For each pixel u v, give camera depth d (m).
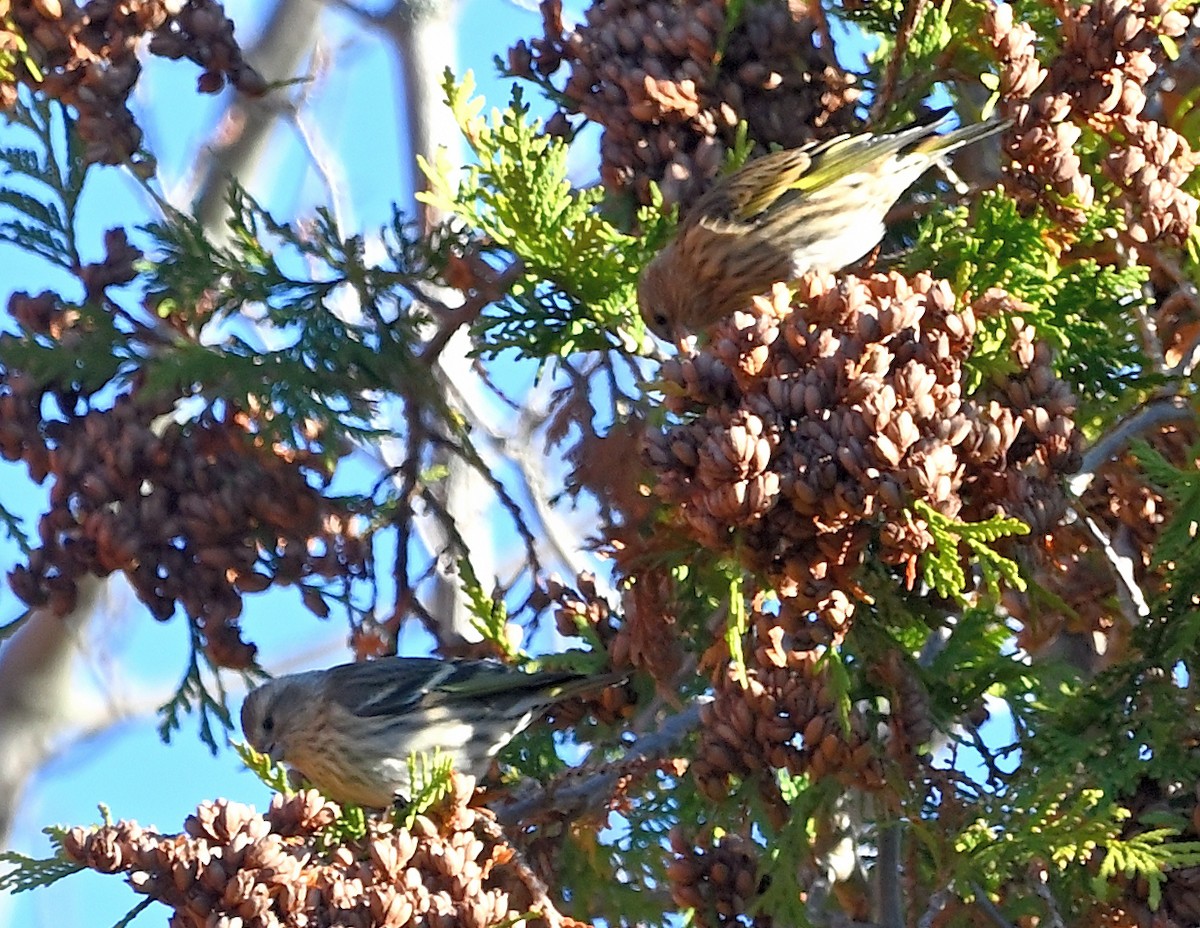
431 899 6.52
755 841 8.36
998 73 8.18
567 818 8.23
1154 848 7.02
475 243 9.84
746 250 9.12
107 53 9.84
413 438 9.84
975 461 6.66
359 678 9.38
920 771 7.48
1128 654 7.86
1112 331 8.16
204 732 9.78
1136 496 9.13
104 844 6.36
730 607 6.85
